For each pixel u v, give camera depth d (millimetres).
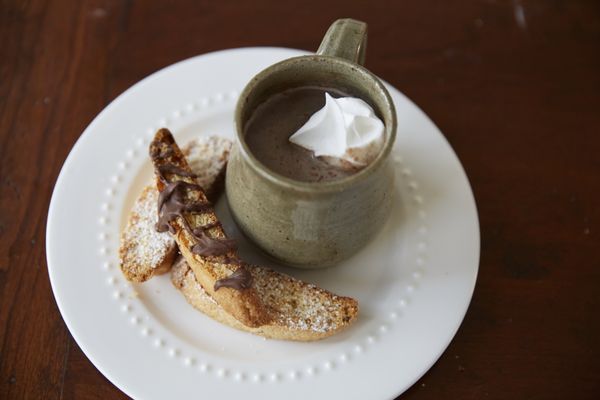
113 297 428
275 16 551
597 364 443
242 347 422
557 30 557
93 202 457
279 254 429
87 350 410
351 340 423
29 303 444
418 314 433
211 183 456
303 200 381
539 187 497
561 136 516
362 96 421
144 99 490
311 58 405
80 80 518
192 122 490
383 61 540
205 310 426
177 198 426
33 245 461
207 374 409
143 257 431
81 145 470
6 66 520
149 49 532
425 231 461
